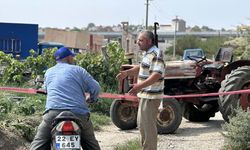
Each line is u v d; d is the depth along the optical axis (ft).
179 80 34.94
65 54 20.08
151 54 21.31
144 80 21.42
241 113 25.64
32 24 74.54
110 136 31.58
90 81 19.63
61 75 19.39
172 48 271.28
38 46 76.54
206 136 31.09
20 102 32.94
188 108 38.22
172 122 31.81
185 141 29.35
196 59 37.32
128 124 34.35
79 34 114.01
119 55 46.78
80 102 19.10
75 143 17.69
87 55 48.26
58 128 17.71
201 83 35.35
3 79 48.47
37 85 39.01
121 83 33.40
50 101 19.04
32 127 27.27
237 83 32.42
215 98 35.22
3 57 49.21
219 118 41.39
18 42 73.56
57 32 118.21
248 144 24.93
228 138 25.64
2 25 72.69
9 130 26.16
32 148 18.88
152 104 21.50
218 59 36.88
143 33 21.53
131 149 26.35
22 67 48.32
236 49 95.35
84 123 19.11
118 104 34.30
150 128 21.61
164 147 27.55
